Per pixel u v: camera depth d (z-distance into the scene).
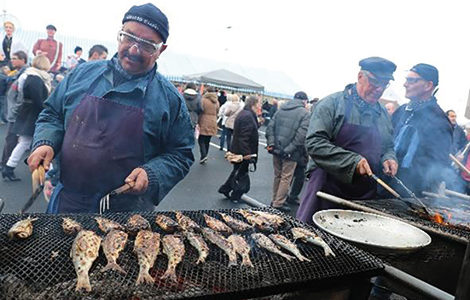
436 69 3.73
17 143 5.64
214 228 1.90
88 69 2.30
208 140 8.62
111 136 2.19
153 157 2.44
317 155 2.84
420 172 3.84
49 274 1.25
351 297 1.66
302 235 1.86
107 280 1.25
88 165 2.20
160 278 1.33
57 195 2.28
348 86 3.13
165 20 2.13
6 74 7.09
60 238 1.54
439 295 1.46
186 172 2.51
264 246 1.72
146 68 2.23
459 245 2.15
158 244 1.58
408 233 2.29
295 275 1.48
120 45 2.13
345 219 2.44
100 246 1.50
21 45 8.28
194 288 1.28
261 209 2.35
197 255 1.58
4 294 1.11
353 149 3.06
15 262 1.30
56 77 7.76
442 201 3.59
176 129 2.46
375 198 3.33
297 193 6.54
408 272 2.08
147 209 2.47
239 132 5.70
